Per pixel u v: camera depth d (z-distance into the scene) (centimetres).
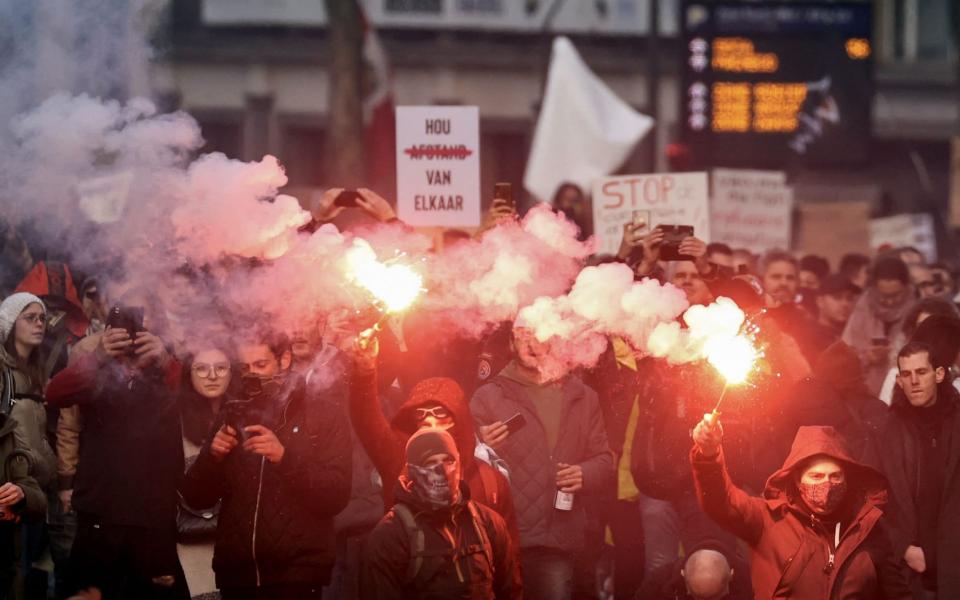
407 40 10919
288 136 10981
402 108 3522
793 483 2394
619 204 3941
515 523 2375
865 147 7612
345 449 2470
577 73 5684
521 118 11006
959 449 2817
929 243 5781
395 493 2175
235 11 10869
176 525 2675
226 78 10906
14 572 2692
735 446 2872
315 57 10956
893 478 2866
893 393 2920
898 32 11581
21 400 2823
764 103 7581
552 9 8662
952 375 3116
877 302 3869
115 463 2620
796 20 7588
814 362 3497
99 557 2620
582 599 3080
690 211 3909
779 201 5131
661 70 10894
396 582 2153
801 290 4572
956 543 2797
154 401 2642
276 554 2431
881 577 2386
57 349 3122
